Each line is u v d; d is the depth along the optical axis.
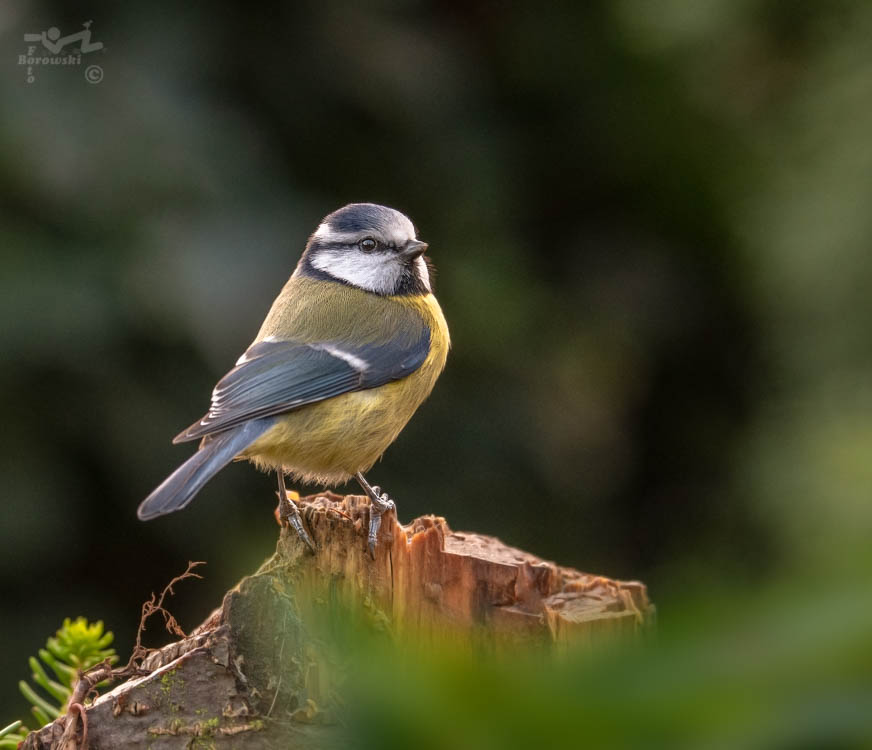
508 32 13.76
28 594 11.07
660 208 15.12
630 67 14.36
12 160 10.05
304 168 12.20
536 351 13.38
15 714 10.62
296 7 11.94
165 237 10.48
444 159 12.98
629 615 4.95
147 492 10.99
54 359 10.33
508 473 13.16
